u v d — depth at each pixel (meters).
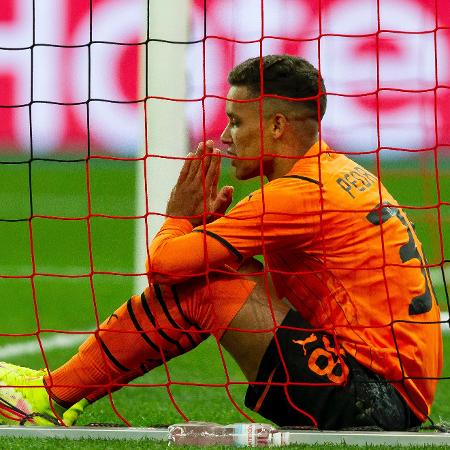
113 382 14.10
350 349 13.38
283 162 13.98
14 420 14.38
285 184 13.55
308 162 13.82
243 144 13.99
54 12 46.78
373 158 44.50
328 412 13.23
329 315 13.58
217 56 38.12
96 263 34.97
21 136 52.12
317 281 13.67
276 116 13.84
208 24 37.84
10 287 31.14
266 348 13.28
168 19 25.77
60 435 13.55
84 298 29.70
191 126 39.22
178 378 21.33
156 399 18.97
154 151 25.80
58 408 14.41
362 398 13.18
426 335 13.62
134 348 13.81
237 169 14.20
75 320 27.11
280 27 41.72
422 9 43.03
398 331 13.38
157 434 13.46
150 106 25.84
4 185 49.00
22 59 48.34
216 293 13.38
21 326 26.39
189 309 13.55
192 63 37.47
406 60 43.25
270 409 13.58
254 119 13.91
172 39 25.81
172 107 25.83
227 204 14.47
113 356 13.88
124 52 47.00
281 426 13.74
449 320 14.18
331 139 44.09
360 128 44.09
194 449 12.73
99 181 49.41
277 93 13.84
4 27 47.28
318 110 13.55
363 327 13.34
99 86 47.97
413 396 13.59
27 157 52.38
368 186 13.91
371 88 43.66
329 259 13.58
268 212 13.38
